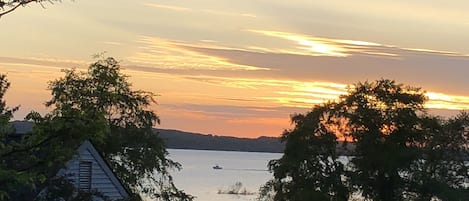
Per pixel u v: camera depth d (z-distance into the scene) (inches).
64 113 583.8
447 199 2272.4
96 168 1244.5
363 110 2337.6
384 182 2341.3
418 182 2301.9
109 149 1675.7
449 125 2364.7
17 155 595.5
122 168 1712.6
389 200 2333.9
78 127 584.4
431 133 2367.1
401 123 2333.9
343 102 2370.8
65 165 627.5
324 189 2338.8
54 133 583.2
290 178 2404.0
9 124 579.2
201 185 5866.1
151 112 1772.9
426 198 2322.8
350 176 2346.2
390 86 2384.4
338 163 2363.4
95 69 1626.5
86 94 1571.1
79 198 877.8
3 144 575.8
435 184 2284.7
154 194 1763.0
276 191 2411.4
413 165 2316.7
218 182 6353.3
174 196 1793.8
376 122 2346.2
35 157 598.2
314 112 2385.6
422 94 2389.3
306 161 2368.4
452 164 2367.1
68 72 1635.1
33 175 573.6
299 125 2391.7
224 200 4613.7
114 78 1624.0
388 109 2357.3
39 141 586.9
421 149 2337.6
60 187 842.8
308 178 2364.7
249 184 6412.4
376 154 2293.3
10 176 557.6
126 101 1704.0
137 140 1740.9
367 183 2338.8
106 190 1267.2
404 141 2357.3
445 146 2370.8
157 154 1769.2
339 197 2346.2
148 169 1749.5
